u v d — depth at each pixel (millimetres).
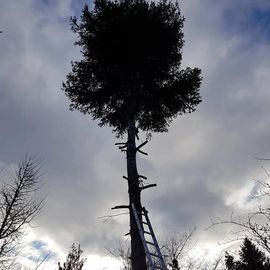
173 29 12086
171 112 12430
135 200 8305
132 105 10883
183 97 11938
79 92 11945
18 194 13711
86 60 11875
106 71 11406
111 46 11203
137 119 12531
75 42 12008
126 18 11102
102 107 12297
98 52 11367
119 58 11273
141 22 11156
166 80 12289
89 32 11781
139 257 7402
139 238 7668
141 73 11547
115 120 12656
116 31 11055
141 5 11750
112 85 11570
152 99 11766
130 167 9109
